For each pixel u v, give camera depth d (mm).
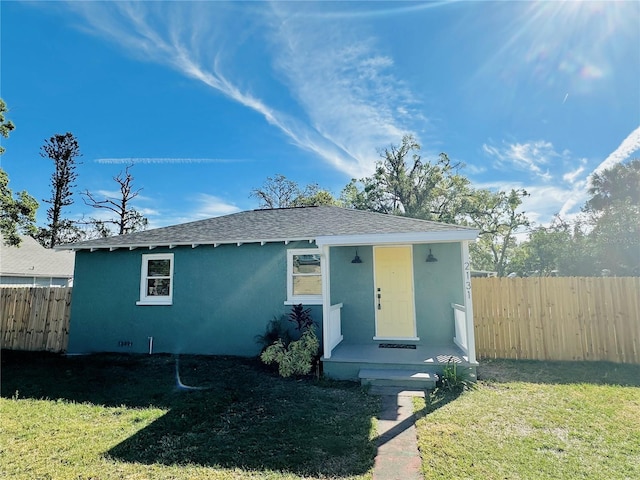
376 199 28281
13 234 16828
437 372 6852
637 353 8047
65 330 10594
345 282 9445
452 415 5105
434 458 3875
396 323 9156
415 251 9219
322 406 5523
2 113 16031
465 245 7137
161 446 4207
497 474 3541
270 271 9492
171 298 9945
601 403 5543
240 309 9547
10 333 10930
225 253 9789
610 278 8320
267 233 9695
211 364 8414
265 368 8008
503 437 4379
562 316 8484
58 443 4309
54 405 5699
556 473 3545
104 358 9203
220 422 4918
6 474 3594
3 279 19344
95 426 4828
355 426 4742
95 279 10445
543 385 6520
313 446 4184
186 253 10023
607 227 16172
